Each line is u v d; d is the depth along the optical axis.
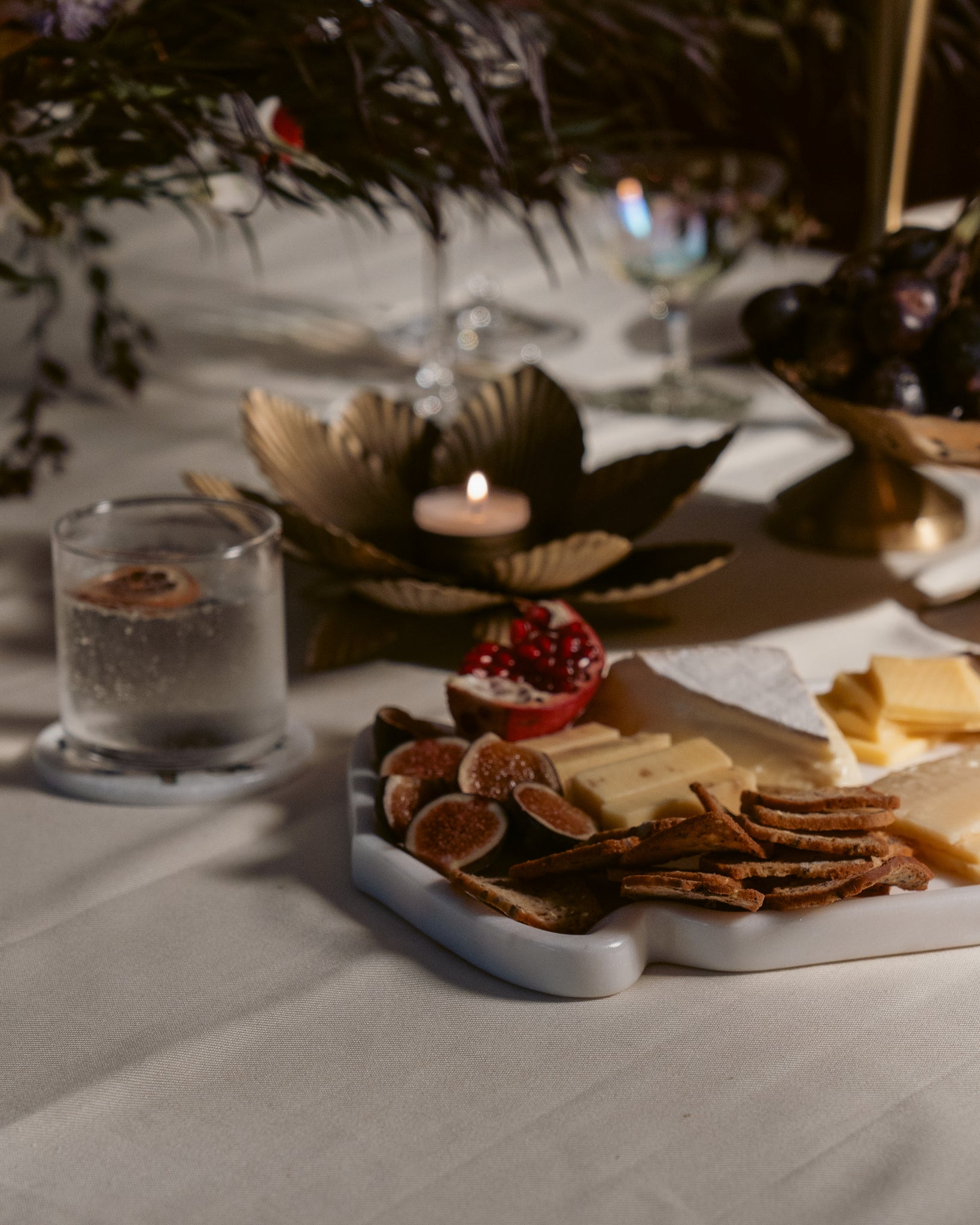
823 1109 0.90
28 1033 0.92
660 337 1.62
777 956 0.95
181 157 1.16
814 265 1.86
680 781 1.00
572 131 1.22
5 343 1.58
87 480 1.34
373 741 1.05
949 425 1.15
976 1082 0.91
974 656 1.11
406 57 1.09
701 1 1.38
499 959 0.95
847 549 1.28
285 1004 0.94
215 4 1.11
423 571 1.18
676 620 1.20
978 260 1.18
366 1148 0.88
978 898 0.96
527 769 1.01
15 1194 0.87
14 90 1.09
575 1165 0.88
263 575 1.05
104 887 0.99
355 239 1.92
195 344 1.58
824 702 1.08
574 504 1.23
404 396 1.47
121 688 1.04
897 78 1.35
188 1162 0.88
